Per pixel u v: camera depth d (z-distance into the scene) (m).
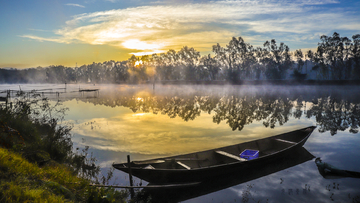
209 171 9.06
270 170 10.41
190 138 15.80
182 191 8.54
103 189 6.55
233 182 9.29
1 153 7.19
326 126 19.66
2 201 4.76
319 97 45.56
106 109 30.69
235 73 94.81
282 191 8.48
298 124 20.80
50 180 6.74
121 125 20.14
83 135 16.52
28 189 5.52
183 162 10.13
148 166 8.76
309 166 10.83
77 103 38.12
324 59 84.75
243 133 17.44
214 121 22.28
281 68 96.50
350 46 80.31
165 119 23.30
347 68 81.19
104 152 12.64
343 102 36.34
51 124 15.56
